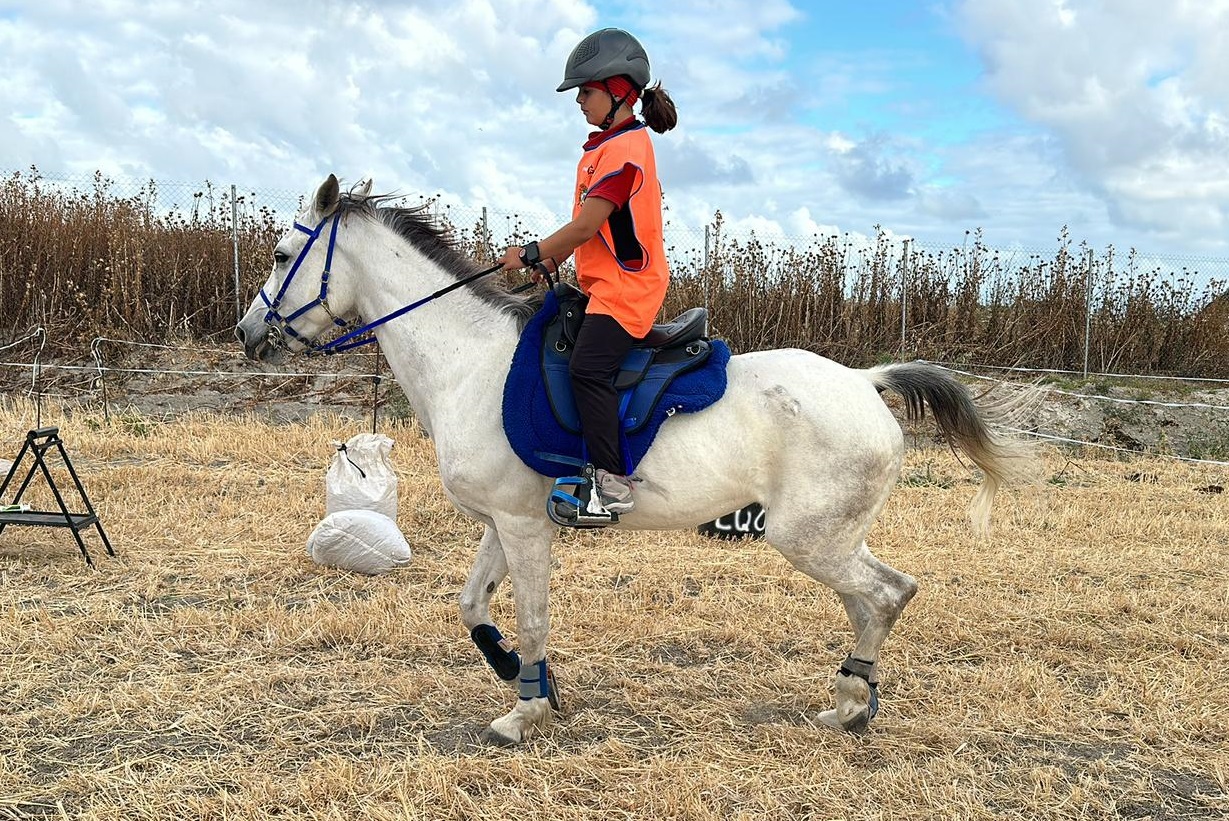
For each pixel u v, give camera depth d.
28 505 6.98
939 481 8.98
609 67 3.56
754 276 13.15
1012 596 5.75
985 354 13.45
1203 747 3.86
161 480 7.92
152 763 3.65
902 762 3.70
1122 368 13.58
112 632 4.88
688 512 3.77
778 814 3.35
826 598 5.60
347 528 5.96
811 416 3.69
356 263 4.05
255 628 5.02
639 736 3.95
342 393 11.30
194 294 13.07
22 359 11.90
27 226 12.89
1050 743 3.94
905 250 13.24
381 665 4.59
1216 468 10.18
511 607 5.43
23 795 3.38
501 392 3.77
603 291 3.59
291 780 3.51
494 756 3.75
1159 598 5.70
